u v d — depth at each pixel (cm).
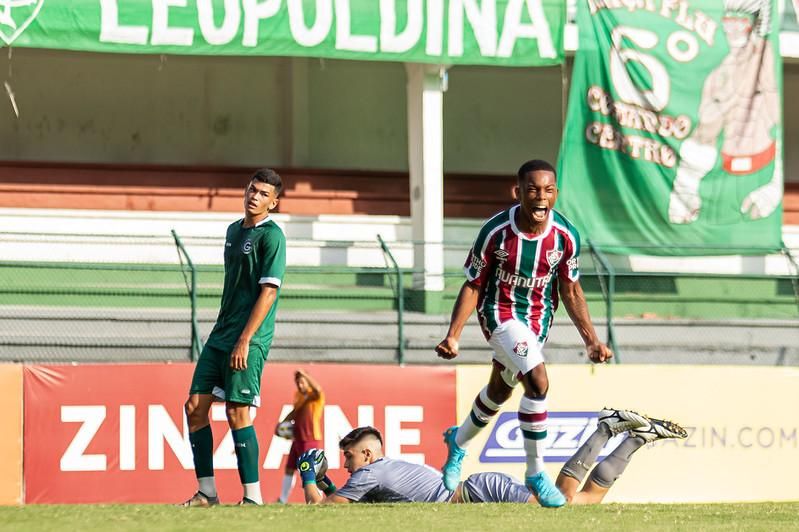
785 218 6694
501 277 2100
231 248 2462
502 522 1884
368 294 5803
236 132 6556
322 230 6266
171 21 5069
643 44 5503
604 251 5447
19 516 1927
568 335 5281
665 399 4044
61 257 5834
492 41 5338
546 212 2042
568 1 5525
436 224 5769
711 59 5547
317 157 6600
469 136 6794
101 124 6397
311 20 5197
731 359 5369
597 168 5469
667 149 5516
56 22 4953
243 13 5131
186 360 4906
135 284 5650
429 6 5294
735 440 4069
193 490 3753
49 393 3694
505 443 3894
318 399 3775
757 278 5828
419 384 3962
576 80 5450
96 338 4881
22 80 6306
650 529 1827
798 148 7025
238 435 2475
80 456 3697
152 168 6206
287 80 6575
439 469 3938
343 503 2467
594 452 2650
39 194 6047
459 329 2100
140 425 3744
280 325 5184
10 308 5212
